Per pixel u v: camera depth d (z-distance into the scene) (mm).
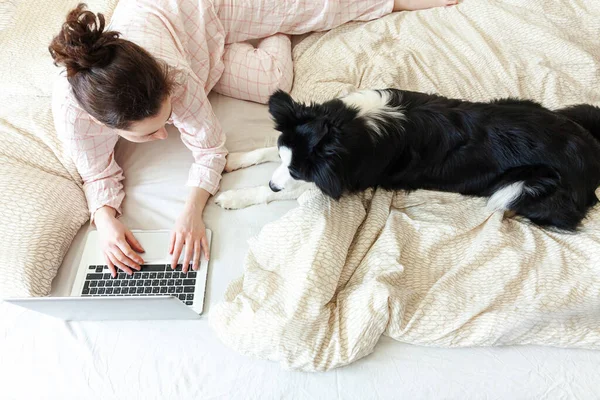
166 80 1150
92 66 1009
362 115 1273
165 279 1342
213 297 1330
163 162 1591
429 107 1343
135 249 1386
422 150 1363
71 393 1175
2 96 1689
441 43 1842
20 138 1483
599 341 1169
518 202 1364
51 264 1320
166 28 1461
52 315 1245
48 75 1693
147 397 1170
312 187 1445
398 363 1189
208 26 1632
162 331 1260
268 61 1721
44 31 1831
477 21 1925
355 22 1985
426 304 1221
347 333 1194
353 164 1235
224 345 1229
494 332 1177
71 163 1489
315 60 1843
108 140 1410
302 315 1204
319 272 1250
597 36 1847
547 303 1211
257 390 1168
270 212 1489
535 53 1782
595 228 1356
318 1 1811
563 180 1295
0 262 1253
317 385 1168
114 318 1265
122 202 1508
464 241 1380
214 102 1782
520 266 1279
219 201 1492
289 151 1218
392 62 1771
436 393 1146
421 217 1436
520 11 1896
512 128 1302
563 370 1162
